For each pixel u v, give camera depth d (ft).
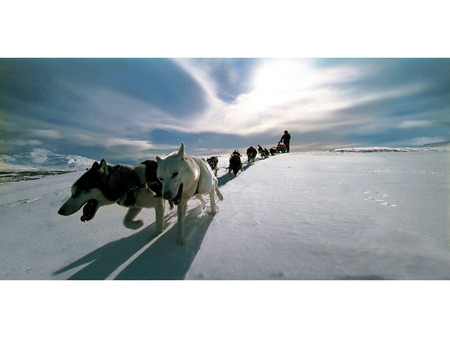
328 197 12.18
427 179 16.11
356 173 20.97
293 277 5.16
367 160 34.19
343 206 10.26
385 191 12.85
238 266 5.68
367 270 5.19
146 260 7.09
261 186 17.03
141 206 9.71
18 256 8.89
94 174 8.46
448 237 6.53
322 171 23.49
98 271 6.98
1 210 15.90
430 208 9.35
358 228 7.50
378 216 8.62
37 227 12.26
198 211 11.85
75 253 8.90
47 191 22.79
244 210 10.62
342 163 31.07
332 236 6.98
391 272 5.07
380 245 6.19
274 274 5.31
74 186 8.22
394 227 7.41
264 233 7.59
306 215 9.26
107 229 11.45
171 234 8.98
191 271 5.66
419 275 4.94
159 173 7.66
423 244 6.13
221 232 7.85
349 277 5.04
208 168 10.40
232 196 14.20
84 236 10.70
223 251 6.44
